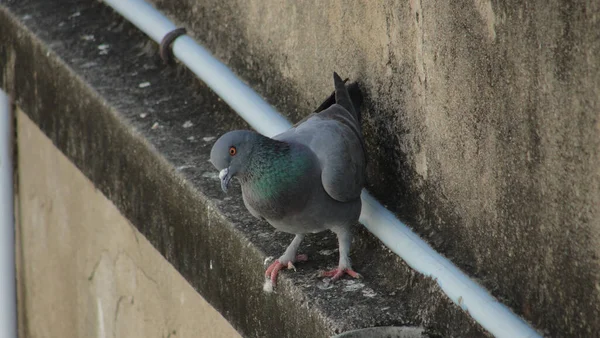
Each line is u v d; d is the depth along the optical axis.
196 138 6.94
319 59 6.25
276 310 5.54
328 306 5.21
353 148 5.52
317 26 6.18
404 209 5.71
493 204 4.81
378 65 5.68
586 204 4.12
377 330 5.01
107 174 7.52
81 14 9.01
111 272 8.04
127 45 8.45
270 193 5.40
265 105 6.73
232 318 6.00
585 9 3.91
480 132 4.80
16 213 10.16
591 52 3.92
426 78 5.20
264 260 5.57
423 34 5.12
